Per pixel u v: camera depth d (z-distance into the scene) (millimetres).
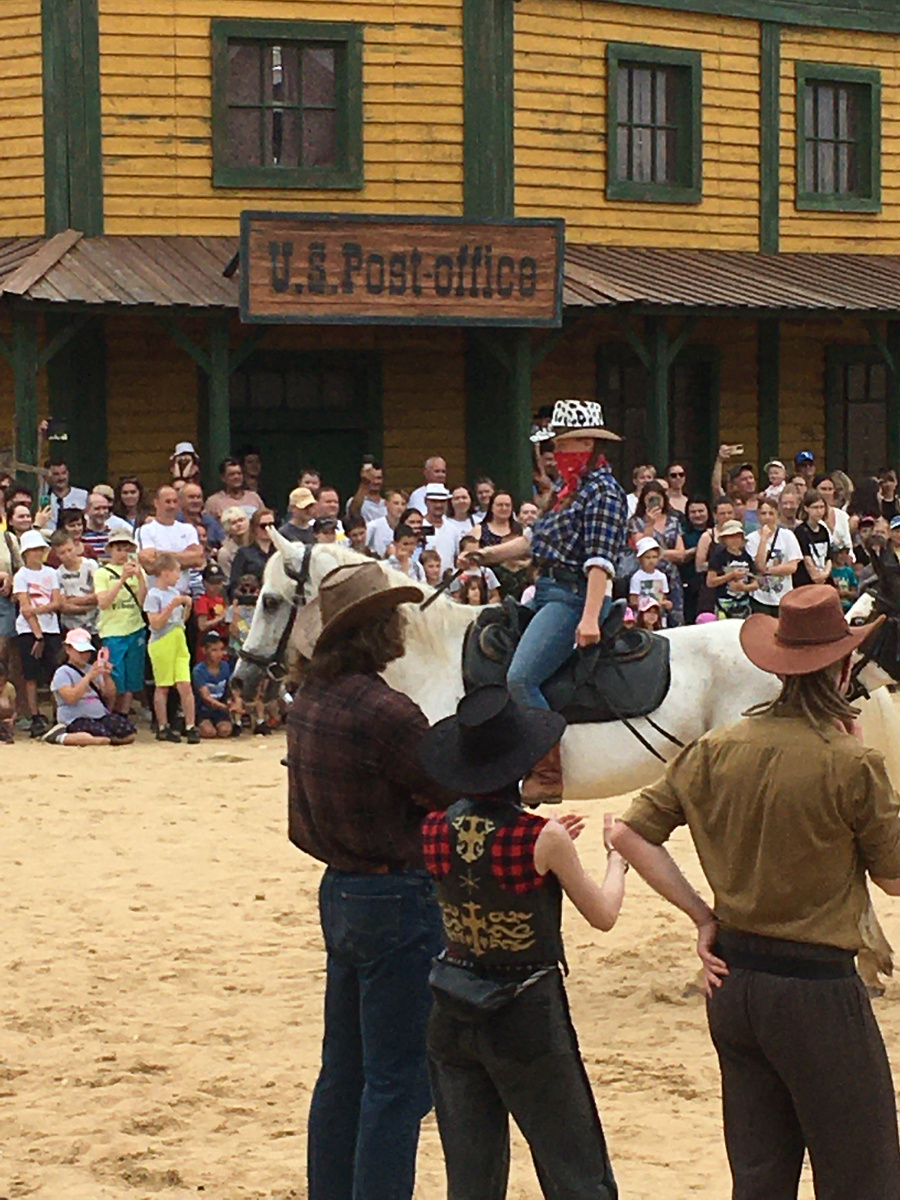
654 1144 6531
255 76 20219
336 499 17078
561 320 19000
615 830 4945
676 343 20406
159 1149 6543
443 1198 6074
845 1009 4621
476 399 21156
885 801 4625
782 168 23141
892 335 22953
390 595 5434
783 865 4629
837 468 23781
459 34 20656
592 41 21484
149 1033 7895
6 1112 6934
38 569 15812
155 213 19797
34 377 17922
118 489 18781
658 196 22094
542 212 21297
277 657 8547
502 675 8062
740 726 4832
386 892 5281
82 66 19500
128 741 15578
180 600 15742
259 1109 6953
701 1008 8258
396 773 5281
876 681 8039
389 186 20531
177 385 20062
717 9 22375
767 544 17359
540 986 4852
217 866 11094
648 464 20422
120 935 9531
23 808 12711
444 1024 4945
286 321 17938
